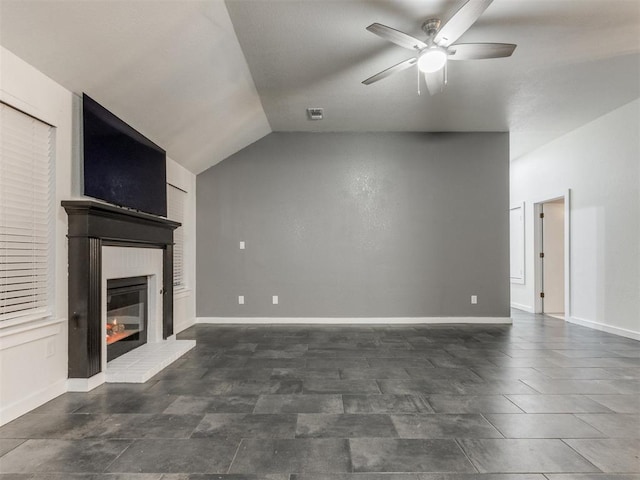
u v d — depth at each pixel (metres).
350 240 5.57
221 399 2.62
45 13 2.16
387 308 5.54
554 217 6.58
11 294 2.34
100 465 1.80
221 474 1.73
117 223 3.17
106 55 2.66
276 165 5.62
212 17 2.79
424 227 5.57
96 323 2.86
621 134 4.68
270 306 5.57
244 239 5.61
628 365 3.41
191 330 5.02
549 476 1.72
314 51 3.34
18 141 2.39
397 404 2.53
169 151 4.48
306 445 1.99
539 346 4.13
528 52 3.34
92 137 2.89
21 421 2.26
